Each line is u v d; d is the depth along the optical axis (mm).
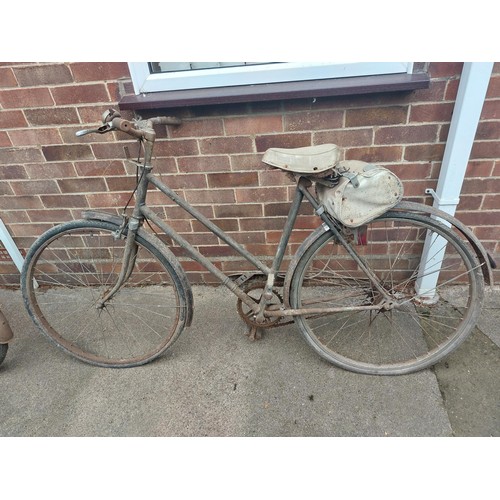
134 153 1877
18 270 2400
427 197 1839
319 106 1653
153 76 1680
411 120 1648
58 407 1655
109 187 2004
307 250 1493
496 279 2062
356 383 1646
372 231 1975
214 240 2115
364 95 1608
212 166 1866
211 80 1653
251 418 1549
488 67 1410
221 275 1618
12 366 1870
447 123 1635
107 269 2326
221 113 1713
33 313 1743
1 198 2100
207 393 1661
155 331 2029
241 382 1695
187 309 1640
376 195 1296
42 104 1772
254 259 1605
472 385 1599
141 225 1559
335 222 1419
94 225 1558
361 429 1479
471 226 1906
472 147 1687
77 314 2186
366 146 1733
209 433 1511
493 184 1769
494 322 1867
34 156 1935
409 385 1619
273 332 1934
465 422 1475
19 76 1699
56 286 2414
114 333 2041
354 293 1648
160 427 1547
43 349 1962
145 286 2359
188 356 1844
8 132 1867
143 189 1479
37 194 2064
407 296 1645
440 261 1898
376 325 1921
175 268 1556
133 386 1722
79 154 1908
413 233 1950
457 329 1583
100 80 1693
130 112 1744
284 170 1328
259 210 1978
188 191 1955
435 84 1562
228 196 1951
